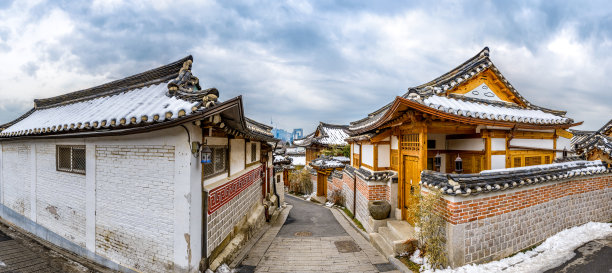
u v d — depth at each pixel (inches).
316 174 853.8
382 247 291.0
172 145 213.9
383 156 393.4
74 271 247.6
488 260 217.3
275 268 256.8
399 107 278.4
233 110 223.0
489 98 364.8
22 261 268.5
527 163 338.6
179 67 281.0
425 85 361.7
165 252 217.8
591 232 265.0
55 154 303.9
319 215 530.6
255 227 373.4
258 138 385.7
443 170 382.9
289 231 398.3
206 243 224.7
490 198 219.0
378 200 374.9
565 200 273.0
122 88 323.6
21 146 361.7
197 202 215.8
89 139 261.9
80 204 273.9
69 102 387.2
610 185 314.3
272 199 574.6
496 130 310.3
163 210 218.2
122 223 240.1
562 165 277.6
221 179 276.2
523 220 238.4
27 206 347.3
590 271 196.9
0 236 332.5
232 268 254.8
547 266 206.8
